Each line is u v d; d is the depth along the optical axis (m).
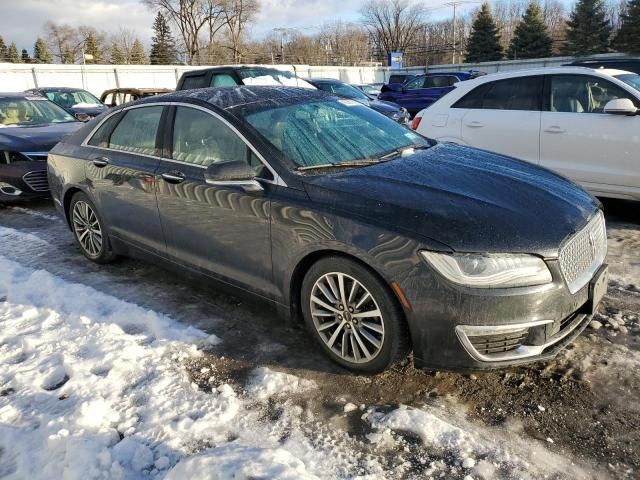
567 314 2.72
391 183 3.00
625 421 2.61
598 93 5.66
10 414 2.75
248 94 3.88
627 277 4.20
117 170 4.22
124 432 2.60
